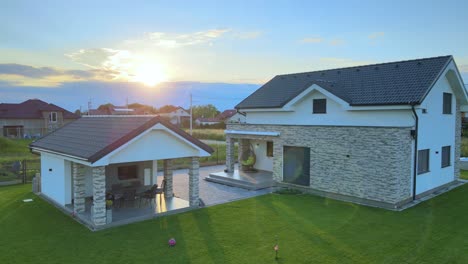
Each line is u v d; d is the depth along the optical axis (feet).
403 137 45.03
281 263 27.84
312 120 59.98
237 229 35.99
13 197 51.49
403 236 33.78
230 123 68.85
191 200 44.45
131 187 47.62
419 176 49.49
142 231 35.45
